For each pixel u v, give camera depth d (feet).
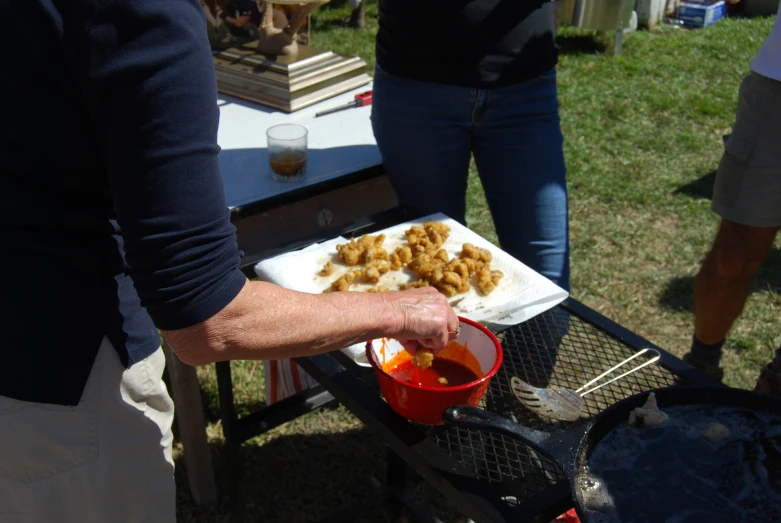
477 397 3.85
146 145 2.74
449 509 7.13
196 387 6.47
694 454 3.44
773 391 7.66
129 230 2.86
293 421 8.17
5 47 2.78
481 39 5.84
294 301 3.33
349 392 4.17
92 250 3.47
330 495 7.32
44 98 2.85
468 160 6.66
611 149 15.02
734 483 3.32
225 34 8.71
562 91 17.85
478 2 5.75
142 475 4.07
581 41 21.27
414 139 6.36
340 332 3.42
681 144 15.37
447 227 5.52
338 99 8.28
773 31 6.64
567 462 3.24
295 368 7.22
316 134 7.39
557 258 6.43
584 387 4.25
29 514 3.81
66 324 3.42
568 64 19.63
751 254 7.10
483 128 6.29
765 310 10.09
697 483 3.32
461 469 3.60
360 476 7.54
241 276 3.17
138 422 3.93
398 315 3.60
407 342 4.03
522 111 6.16
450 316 3.80
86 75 2.70
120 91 2.68
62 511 3.87
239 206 5.86
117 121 2.74
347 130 7.50
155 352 4.00
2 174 3.09
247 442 7.88
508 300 4.73
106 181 3.28
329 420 8.23
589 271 11.03
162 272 2.88
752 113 6.75
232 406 6.29
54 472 3.73
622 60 19.94
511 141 6.28
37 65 2.78
